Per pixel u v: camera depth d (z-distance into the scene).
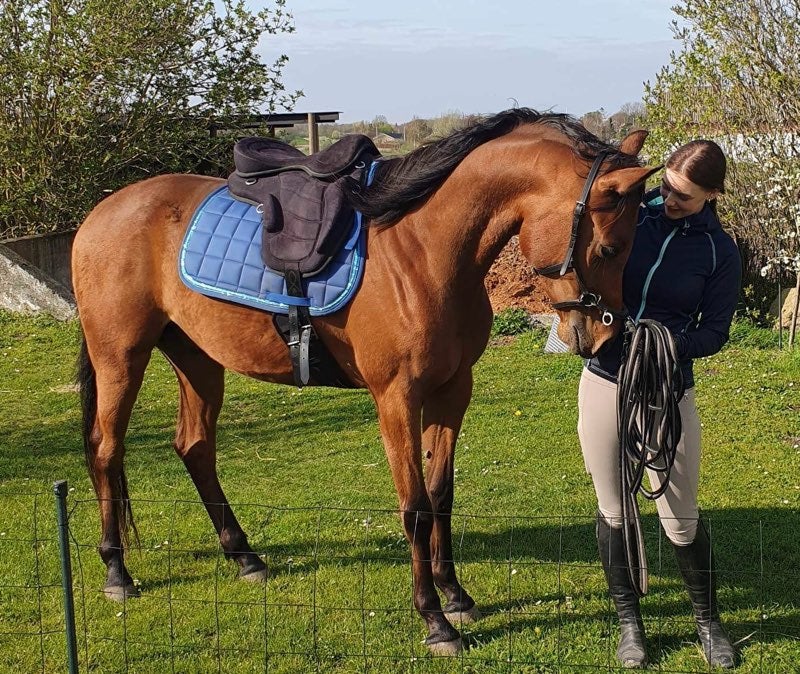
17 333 8.59
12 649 3.12
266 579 3.67
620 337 2.85
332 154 3.23
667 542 3.87
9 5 9.63
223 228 3.35
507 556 3.82
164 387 6.90
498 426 5.60
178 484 4.79
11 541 3.98
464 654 3.03
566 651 3.03
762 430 5.31
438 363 2.96
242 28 10.80
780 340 7.32
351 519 4.26
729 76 8.08
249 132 11.55
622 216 2.60
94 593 3.54
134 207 3.56
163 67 10.50
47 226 10.38
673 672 2.86
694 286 2.78
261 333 3.26
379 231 3.04
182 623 3.30
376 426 5.76
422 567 3.08
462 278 2.94
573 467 4.85
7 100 9.88
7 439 5.63
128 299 3.50
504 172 2.81
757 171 8.12
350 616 3.31
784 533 3.89
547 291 2.86
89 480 4.80
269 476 4.91
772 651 2.98
